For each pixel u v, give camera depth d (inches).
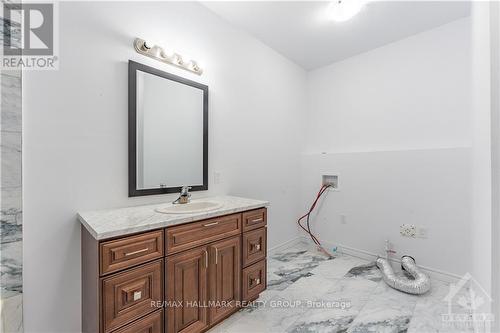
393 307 70.2
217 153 88.5
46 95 51.6
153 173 69.7
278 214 115.7
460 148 82.7
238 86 95.7
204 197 84.4
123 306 45.1
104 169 60.1
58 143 53.1
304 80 131.4
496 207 33.4
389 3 78.5
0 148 46.2
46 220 51.7
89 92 57.5
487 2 36.5
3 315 46.7
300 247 123.2
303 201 129.6
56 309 52.9
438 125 91.0
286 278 89.2
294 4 80.4
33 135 50.0
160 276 50.4
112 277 43.7
